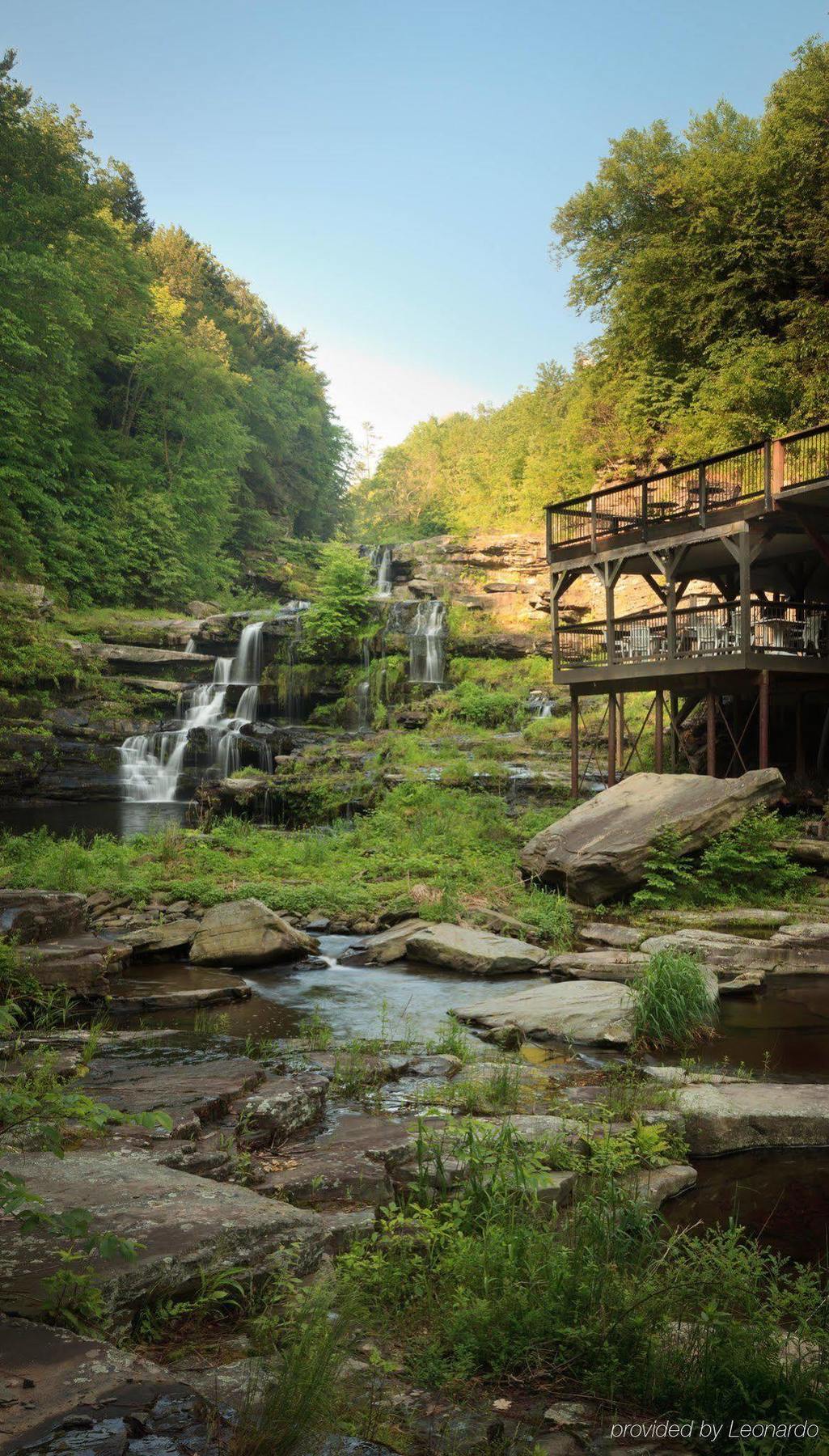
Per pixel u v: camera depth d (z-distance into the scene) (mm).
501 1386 3664
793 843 16656
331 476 95312
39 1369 3324
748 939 13648
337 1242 5031
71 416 49031
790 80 35219
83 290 46750
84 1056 8562
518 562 47656
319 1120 7418
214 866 18547
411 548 52625
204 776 36156
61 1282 3777
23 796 34594
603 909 16062
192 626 44812
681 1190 6539
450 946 13688
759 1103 7723
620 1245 4965
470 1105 7738
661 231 39188
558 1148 6375
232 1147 6426
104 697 40000
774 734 24641
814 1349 3971
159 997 11516
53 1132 4285
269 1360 3635
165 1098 7242
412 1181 6078
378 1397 3480
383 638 40875
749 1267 4816
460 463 102750
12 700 36812
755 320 35500
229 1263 4379
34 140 45000
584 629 24312
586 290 42062
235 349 83312
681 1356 3729
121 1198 4926
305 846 20141
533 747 29812
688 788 17500
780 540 21312
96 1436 2916
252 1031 10414
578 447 43438
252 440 67125
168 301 64688
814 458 18391
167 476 57094
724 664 19078
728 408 33219
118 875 17172
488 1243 4738
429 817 22406
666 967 10539
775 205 34750
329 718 39344
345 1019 11031
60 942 12117
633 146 40000
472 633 41719
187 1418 3074
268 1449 2949
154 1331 3971
